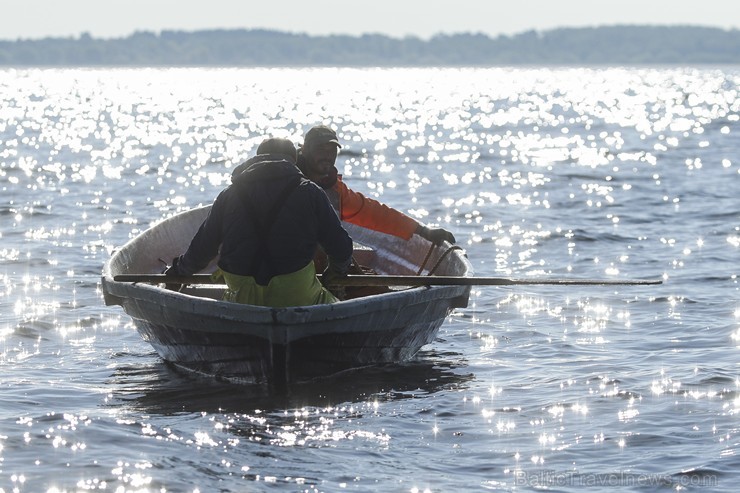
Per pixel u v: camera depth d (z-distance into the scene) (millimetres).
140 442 18047
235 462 17125
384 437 18547
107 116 158500
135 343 25828
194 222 30234
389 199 56938
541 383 22078
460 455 17594
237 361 21609
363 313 21312
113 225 45531
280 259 21047
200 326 21703
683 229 44812
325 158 24266
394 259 29609
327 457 17453
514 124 137875
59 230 43656
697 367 23156
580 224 46438
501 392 21453
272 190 21094
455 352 25078
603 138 109250
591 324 27906
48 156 83000
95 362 23969
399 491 15922
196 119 152625
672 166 76062
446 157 85625
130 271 26781
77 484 15969
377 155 87562
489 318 28688
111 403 20562
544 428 18984
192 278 22078
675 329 27188
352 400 20828
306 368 21328
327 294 22062
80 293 31250
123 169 73188
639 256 38375
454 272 26281
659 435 18438
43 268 35125
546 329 27406
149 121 145375
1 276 33562
